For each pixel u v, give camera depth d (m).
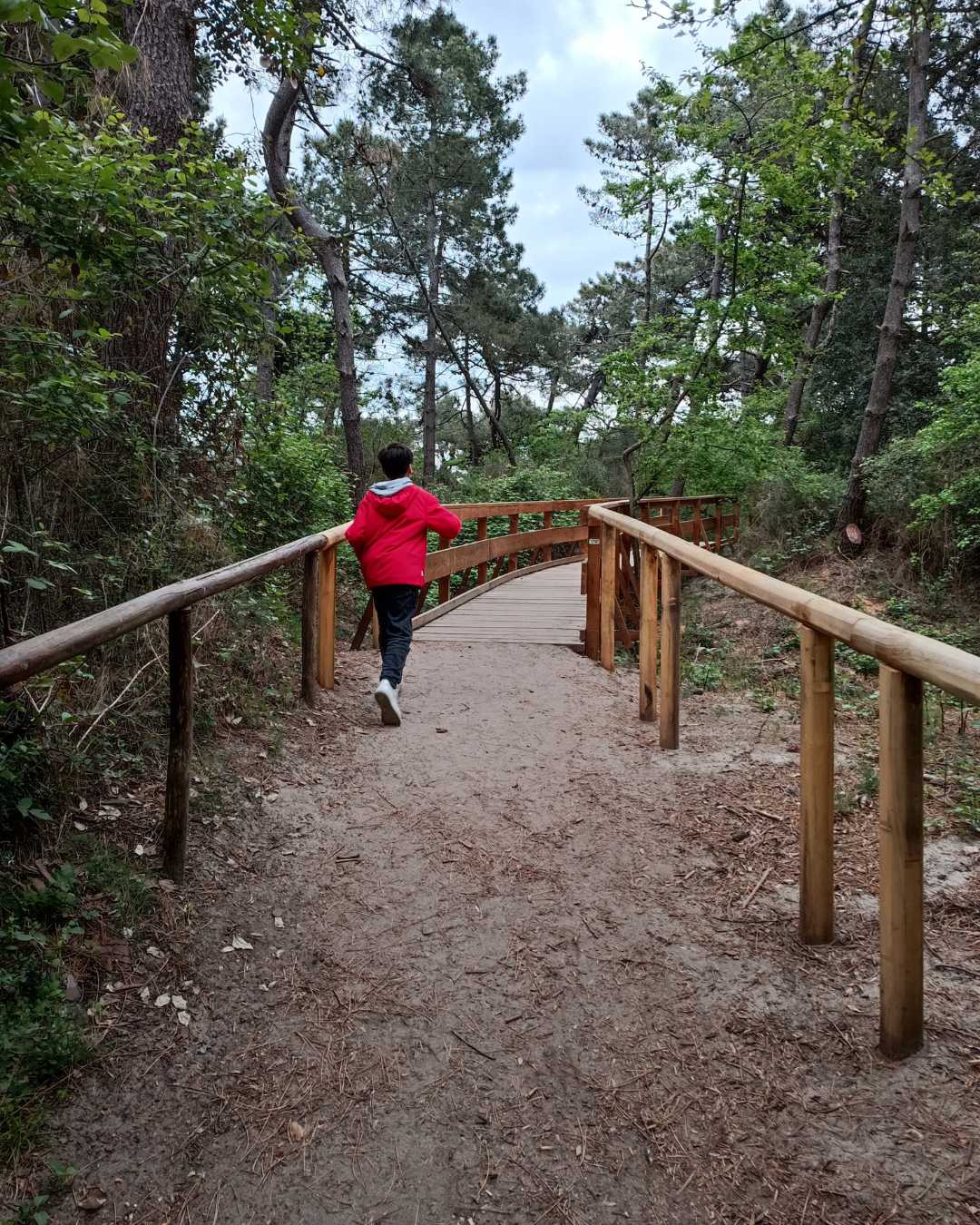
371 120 14.64
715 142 11.48
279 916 2.92
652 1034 2.39
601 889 3.13
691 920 2.91
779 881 3.12
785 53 8.77
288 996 2.54
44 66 2.27
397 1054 2.33
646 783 4.05
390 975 2.66
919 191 11.06
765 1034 2.35
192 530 5.08
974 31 13.77
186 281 5.00
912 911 2.14
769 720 5.10
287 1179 1.94
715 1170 1.94
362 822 3.63
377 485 4.99
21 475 3.94
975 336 10.48
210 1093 2.17
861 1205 1.81
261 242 5.00
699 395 12.99
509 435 31.81
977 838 3.46
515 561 11.96
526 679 5.87
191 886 2.96
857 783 4.00
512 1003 2.54
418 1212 1.87
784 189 11.20
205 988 2.53
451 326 26.56
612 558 6.14
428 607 9.90
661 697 4.50
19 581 3.78
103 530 4.48
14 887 2.60
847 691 6.52
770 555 12.64
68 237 3.98
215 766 3.77
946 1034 2.25
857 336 18.53
